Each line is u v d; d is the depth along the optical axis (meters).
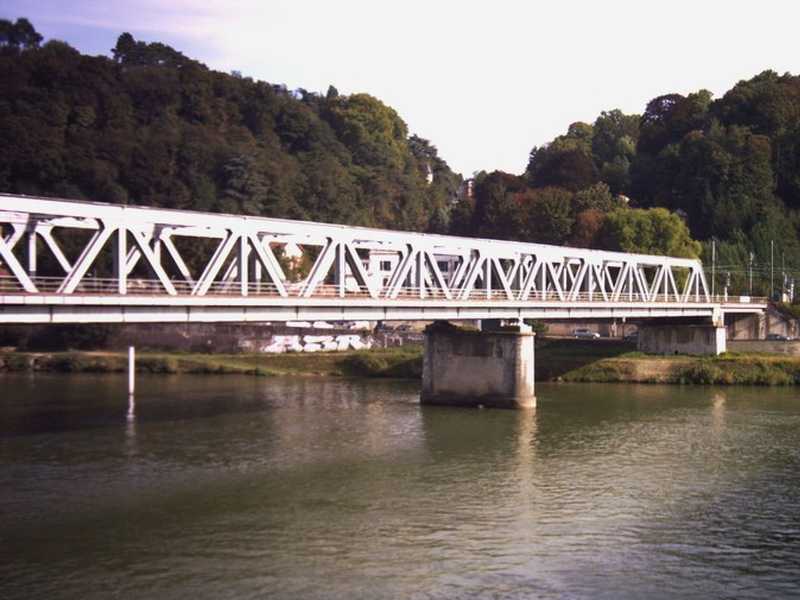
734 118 168.50
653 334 101.12
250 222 49.41
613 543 35.00
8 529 35.47
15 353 105.88
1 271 59.31
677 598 29.66
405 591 29.81
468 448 52.22
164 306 45.50
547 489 42.91
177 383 87.00
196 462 47.59
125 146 127.62
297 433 56.62
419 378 93.44
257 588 29.78
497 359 68.69
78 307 41.84
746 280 132.88
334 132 189.62
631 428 59.47
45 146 120.06
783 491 42.84
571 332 124.50
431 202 197.50
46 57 136.62
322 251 54.66
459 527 36.72
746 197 148.25
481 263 67.69
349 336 110.81
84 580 30.22
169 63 168.25
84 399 73.31
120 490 41.50
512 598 29.42
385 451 51.16
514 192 170.62
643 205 165.25
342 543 34.47
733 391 81.88
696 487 43.47
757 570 32.25
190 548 33.56
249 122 166.50
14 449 50.34
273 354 102.94
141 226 46.00
